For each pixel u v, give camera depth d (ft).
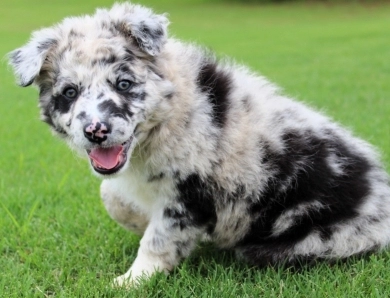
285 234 4.73
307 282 4.55
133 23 4.56
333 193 4.70
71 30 4.62
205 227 4.71
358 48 14.61
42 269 4.73
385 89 9.25
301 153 4.69
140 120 4.49
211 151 4.59
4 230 5.10
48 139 7.12
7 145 6.84
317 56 13.67
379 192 4.78
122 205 4.89
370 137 6.17
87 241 5.00
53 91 4.57
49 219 5.25
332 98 8.63
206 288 4.53
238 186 4.66
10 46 16.69
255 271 4.69
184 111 4.57
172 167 4.58
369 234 4.73
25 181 5.85
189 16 26.37
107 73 4.49
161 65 4.58
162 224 4.65
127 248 4.95
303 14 25.61
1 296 4.51
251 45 16.43
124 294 4.50
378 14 24.11
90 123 4.39
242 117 4.67
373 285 4.50
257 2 30.07
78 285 4.55
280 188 4.68
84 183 5.73
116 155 4.47
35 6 29.63
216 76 4.69
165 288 4.53
